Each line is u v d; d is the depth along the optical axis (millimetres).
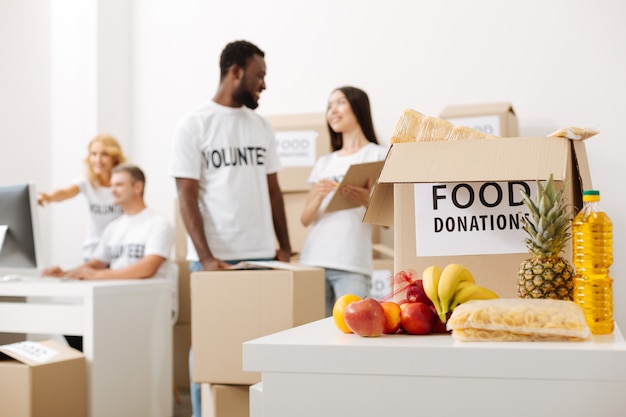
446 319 1311
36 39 5355
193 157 3037
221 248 3047
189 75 5160
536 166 1358
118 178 3963
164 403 3463
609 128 4391
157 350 3418
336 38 4867
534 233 1312
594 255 1268
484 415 1132
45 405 2768
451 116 4172
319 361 1192
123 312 3189
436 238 1513
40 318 3096
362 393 1179
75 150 5156
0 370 2746
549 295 1288
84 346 3010
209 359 2516
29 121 5328
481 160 1399
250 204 3080
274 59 4988
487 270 1487
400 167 1439
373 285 4176
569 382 1102
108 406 3070
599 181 4391
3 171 5293
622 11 4395
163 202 5168
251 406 1656
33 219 3152
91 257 4445
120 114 5230
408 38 4734
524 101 4535
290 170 4379
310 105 4906
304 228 4336
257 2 5031
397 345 1171
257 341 1238
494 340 1195
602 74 4414
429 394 1153
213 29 5121
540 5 4520
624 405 1081
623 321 4270
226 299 2510
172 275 4414
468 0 4641
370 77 4797
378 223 1651
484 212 1496
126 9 5285
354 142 3600
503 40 4578
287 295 2451
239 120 3107
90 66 5129
